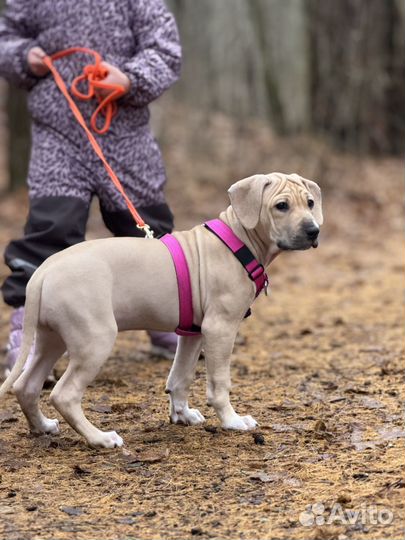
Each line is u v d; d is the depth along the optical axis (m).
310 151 16.77
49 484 4.20
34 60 5.86
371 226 13.88
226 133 19.25
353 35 17.56
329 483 4.14
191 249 4.69
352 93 17.70
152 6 5.94
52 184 5.87
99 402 5.52
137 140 5.94
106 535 3.65
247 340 7.43
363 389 5.71
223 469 4.35
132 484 4.19
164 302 4.62
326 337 7.48
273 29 24.16
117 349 7.11
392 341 7.19
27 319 4.47
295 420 5.12
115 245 4.57
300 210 4.61
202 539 3.61
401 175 16.70
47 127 5.93
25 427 5.06
